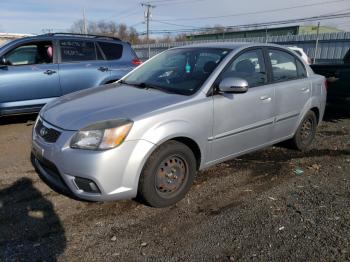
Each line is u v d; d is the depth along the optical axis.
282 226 3.25
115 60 7.59
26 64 6.58
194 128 3.60
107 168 3.09
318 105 5.37
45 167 3.50
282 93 4.62
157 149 3.38
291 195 3.89
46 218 3.34
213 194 3.88
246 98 4.11
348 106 7.38
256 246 2.95
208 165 3.95
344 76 7.20
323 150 5.48
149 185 3.37
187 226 3.25
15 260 2.74
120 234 3.11
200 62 4.20
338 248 2.92
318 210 3.55
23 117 7.48
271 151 5.34
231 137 4.05
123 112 3.34
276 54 4.77
